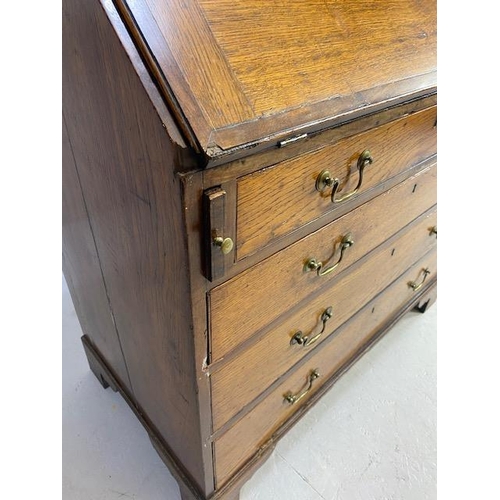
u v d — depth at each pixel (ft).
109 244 2.14
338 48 1.73
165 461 2.91
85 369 3.99
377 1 1.99
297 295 2.22
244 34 1.48
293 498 3.11
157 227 1.59
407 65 1.95
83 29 1.45
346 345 3.38
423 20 2.15
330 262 2.32
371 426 3.61
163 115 1.24
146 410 3.05
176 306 1.75
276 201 1.64
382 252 2.90
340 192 1.98
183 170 1.29
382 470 3.31
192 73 1.31
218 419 2.26
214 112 1.31
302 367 2.83
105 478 3.17
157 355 2.26
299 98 1.51
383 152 2.11
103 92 1.51
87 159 1.91
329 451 3.42
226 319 1.84
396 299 3.82
